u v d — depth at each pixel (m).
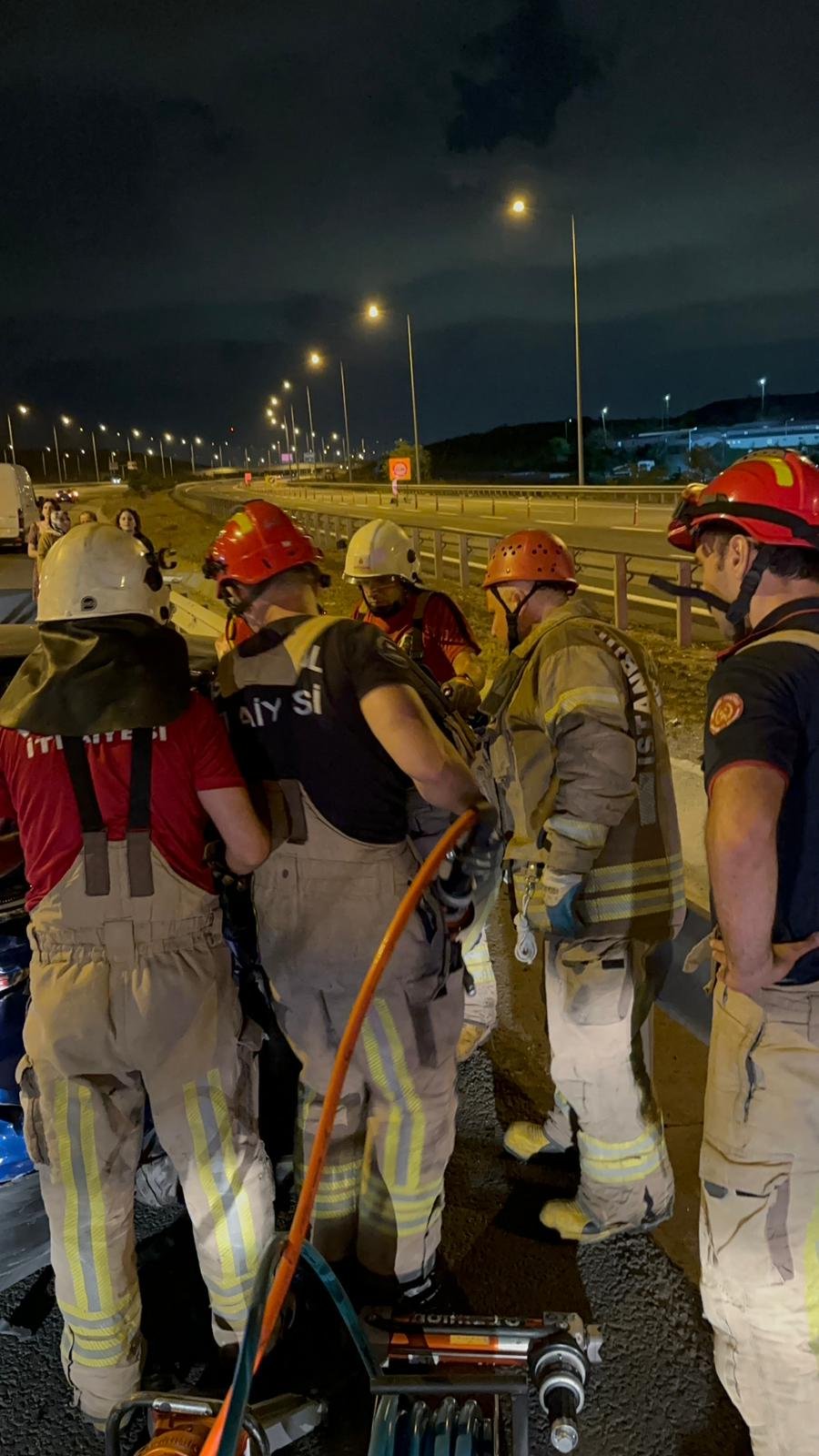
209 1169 2.11
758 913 1.57
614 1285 2.50
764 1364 1.79
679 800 5.26
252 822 2.08
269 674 2.17
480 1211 2.79
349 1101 2.35
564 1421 1.98
